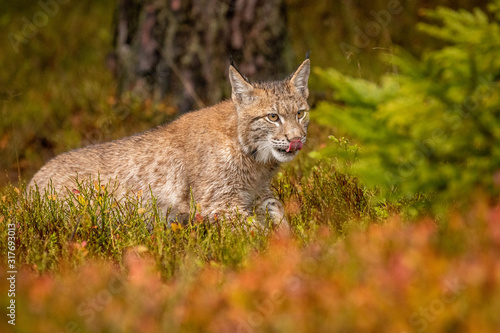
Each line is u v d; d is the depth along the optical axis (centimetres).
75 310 656
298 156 1228
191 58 1512
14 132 1600
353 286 641
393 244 720
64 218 959
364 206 940
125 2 1571
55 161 1122
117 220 993
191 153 1038
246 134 1018
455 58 751
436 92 754
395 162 789
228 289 680
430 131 762
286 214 1008
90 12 2355
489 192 773
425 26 796
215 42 1506
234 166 1026
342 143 983
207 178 1025
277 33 1536
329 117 802
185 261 775
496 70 759
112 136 1518
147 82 1547
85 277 739
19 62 2014
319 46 2019
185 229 920
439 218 791
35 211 962
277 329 590
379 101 808
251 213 1069
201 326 625
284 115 1014
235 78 1015
